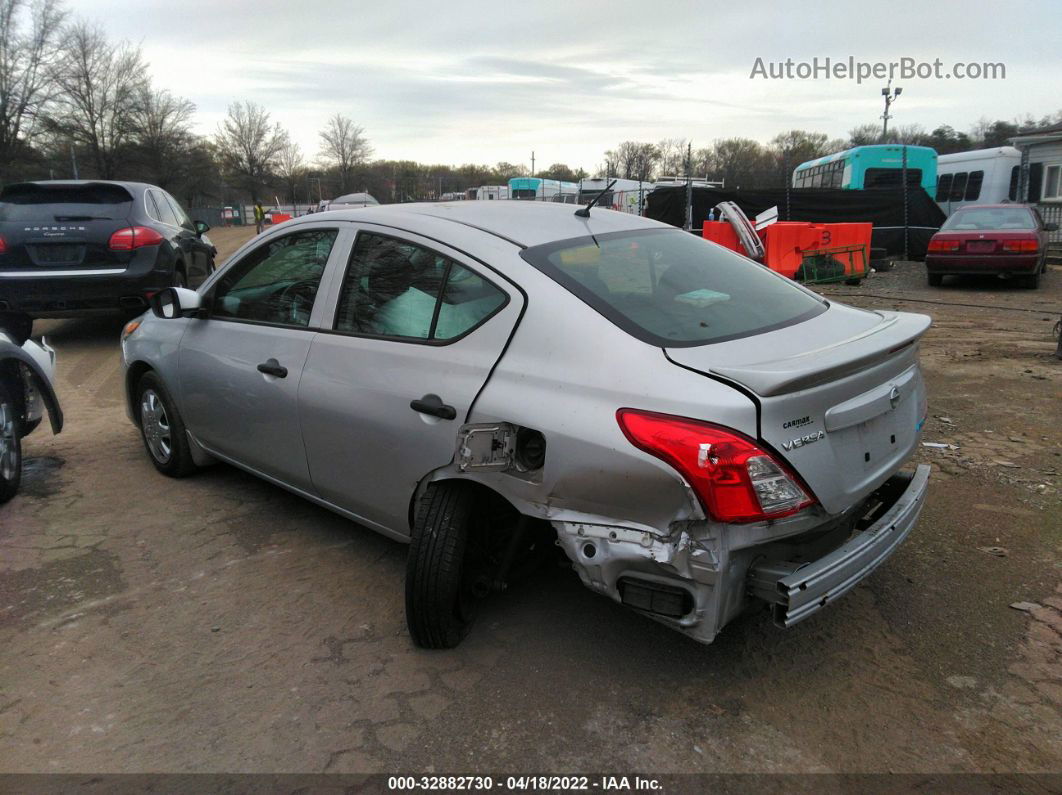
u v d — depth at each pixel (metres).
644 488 2.33
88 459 5.07
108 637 3.06
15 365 4.47
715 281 3.13
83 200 8.01
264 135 60.25
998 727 2.48
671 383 2.36
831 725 2.51
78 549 3.79
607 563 2.45
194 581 3.48
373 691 2.72
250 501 4.35
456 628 2.91
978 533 3.79
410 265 3.16
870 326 2.99
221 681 2.79
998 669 2.77
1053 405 5.88
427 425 2.89
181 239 8.97
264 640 3.04
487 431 2.67
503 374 2.71
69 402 6.48
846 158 22.58
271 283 3.83
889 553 2.65
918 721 2.52
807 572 2.35
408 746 2.46
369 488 3.23
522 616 3.16
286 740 2.49
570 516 2.53
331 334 3.40
